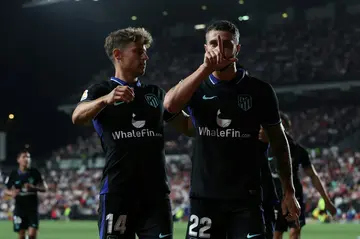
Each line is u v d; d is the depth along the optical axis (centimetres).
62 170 4534
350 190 3241
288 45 4819
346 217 3095
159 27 5481
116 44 614
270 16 5159
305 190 3281
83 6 4919
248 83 557
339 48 4584
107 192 594
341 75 4334
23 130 5097
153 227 591
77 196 3959
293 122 4512
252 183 548
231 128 548
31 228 1475
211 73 518
